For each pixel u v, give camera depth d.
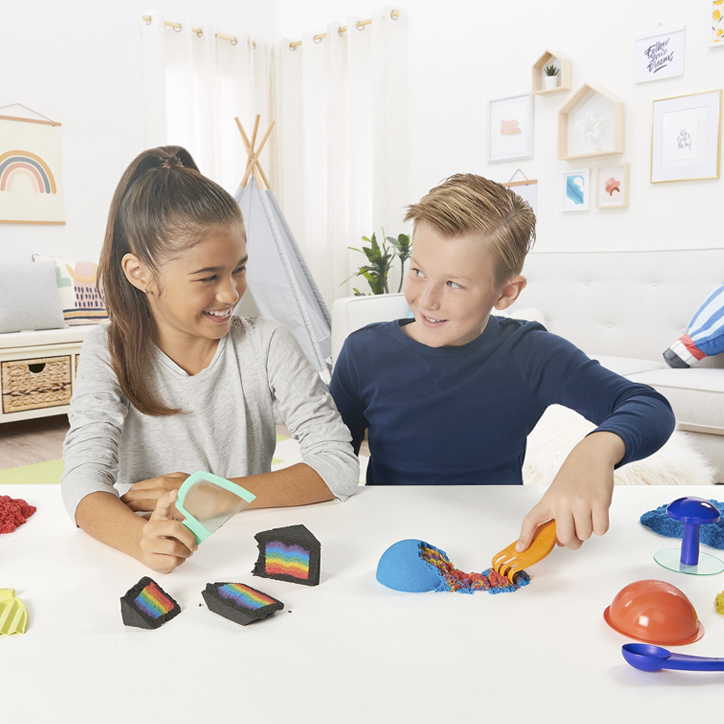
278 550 0.60
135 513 0.74
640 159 3.19
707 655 0.46
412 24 4.03
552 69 3.38
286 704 0.41
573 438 1.90
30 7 3.81
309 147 4.54
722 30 2.87
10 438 3.36
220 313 0.83
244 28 4.76
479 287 0.81
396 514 0.74
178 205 0.78
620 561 0.62
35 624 0.52
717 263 2.81
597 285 3.13
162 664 0.46
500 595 0.56
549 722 0.39
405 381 0.99
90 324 3.89
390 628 0.50
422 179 4.11
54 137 3.93
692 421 2.29
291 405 0.95
